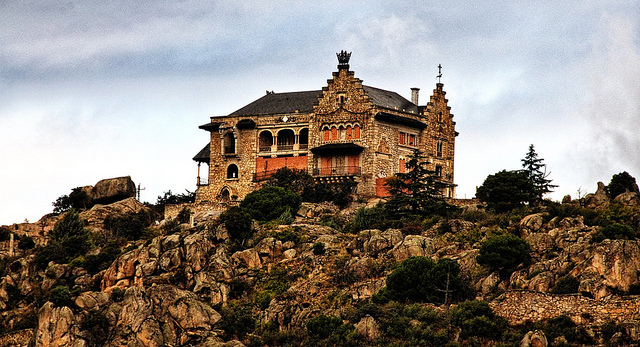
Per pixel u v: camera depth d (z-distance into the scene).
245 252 120.69
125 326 107.31
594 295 97.88
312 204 138.25
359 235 120.06
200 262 119.75
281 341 104.75
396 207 130.75
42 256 132.00
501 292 104.62
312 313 107.62
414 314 101.69
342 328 102.06
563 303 97.75
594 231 109.50
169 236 124.06
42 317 109.12
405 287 106.12
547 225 113.81
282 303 110.81
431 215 129.50
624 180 125.75
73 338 107.12
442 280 105.50
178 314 107.69
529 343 93.81
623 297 96.25
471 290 105.81
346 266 113.88
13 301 126.81
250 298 115.19
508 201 129.00
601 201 121.31
